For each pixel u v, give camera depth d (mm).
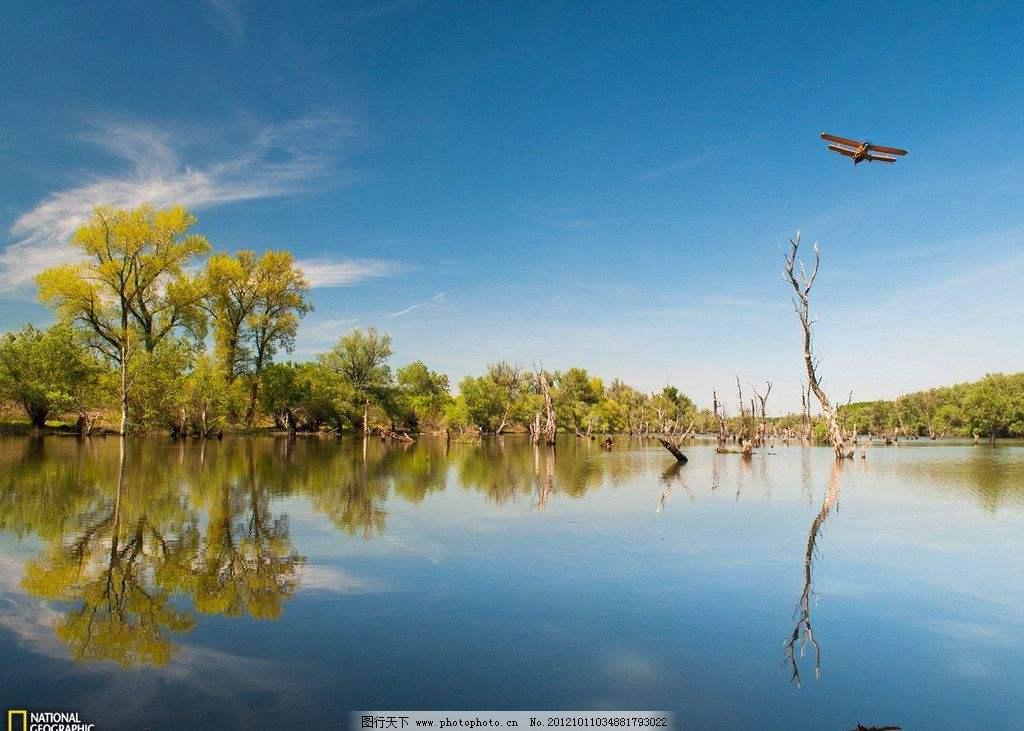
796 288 46438
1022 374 107500
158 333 56500
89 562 12852
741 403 82125
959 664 8445
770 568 13242
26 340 60656
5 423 59469
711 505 22469
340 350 79625
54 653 8258
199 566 12711
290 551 14148
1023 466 41938
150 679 7527
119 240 49406
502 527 17469
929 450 67250
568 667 8086
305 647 8602
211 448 48031
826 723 6730
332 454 46406
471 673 7855
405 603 10547
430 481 29359
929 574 12898
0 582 11375
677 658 8484
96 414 62406
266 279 65562
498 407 100812
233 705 6902
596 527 17672
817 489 28172
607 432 120375
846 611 10539
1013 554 14727
